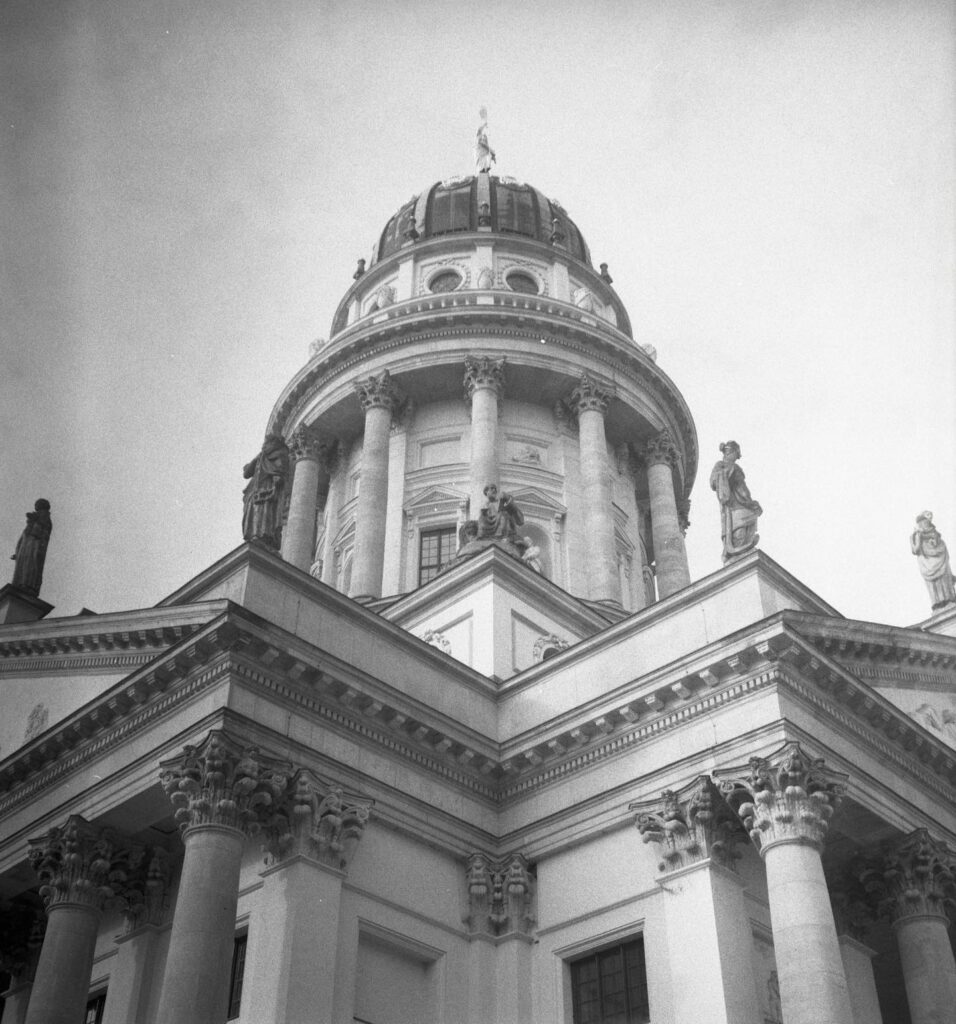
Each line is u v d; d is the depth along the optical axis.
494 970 30.48
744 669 28.92
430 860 30.78
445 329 57.09
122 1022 29.28
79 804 30.16
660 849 28.67
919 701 33.84
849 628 30.77
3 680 35.81
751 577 30.91
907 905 30.00
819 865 26.19
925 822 30.81
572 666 33.69
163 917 30.67
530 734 32.44
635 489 60.75
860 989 30.92
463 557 41.91
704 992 26.45
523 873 31.36
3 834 32.56
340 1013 26.83
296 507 56.88
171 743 28.03
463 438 56.06
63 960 28.14
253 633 28.09
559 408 57.22
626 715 30.75
